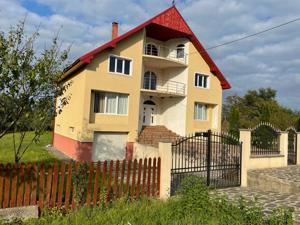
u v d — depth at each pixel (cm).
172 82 2425
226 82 2552
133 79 1995
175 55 2420
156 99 2477
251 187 1107
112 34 2203
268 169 1260
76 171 699
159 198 816
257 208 630
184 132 2305
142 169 818
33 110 776
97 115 1853
